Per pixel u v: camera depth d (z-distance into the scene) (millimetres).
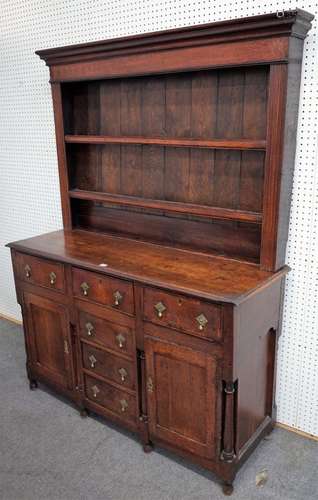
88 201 2525
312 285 1921
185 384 1797
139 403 2004
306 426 2107
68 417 2305
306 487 1817
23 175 2979
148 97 2129
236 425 1769
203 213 1992
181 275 1804
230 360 1638
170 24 2055
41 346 2408
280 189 1752
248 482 1852
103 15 2277
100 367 2121
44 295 2271
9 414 2332
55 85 2369
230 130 1915
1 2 2699
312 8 1664
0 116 2971
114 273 1872
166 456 2025
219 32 1683
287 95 1646
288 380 2105
